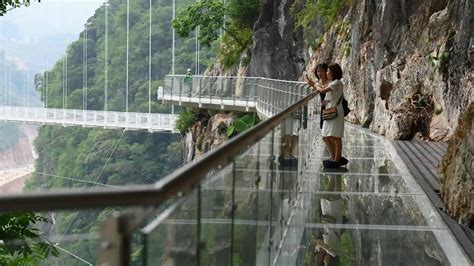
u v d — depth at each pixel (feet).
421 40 50.26
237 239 10.54
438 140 45.60
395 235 19.08
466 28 39.73
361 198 24.61
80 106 228.02
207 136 111.24
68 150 201.26
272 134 15.62
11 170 255.09
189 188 7.38
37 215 15.75
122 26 227.20
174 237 6.98
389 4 57.16
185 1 212.43
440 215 21.43
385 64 57.16
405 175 30.07
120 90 218.59
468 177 20.25
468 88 38.47
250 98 95.09
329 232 19.35
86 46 231.50
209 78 107.96
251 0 124.98
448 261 16.57
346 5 83.87
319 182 27.96
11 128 267.59
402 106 48.67
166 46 211.61
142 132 180.55
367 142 45.93
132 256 5.62
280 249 17.33
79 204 5.45
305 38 100.63
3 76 318.04
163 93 120.47
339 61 78.95
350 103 68.59
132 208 5.74
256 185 12.75
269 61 112.16
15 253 11.75
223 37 136.67
